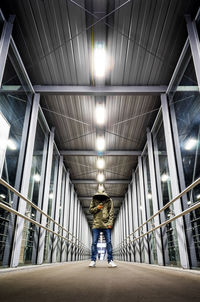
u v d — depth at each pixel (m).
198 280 2.10
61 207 9.45
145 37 4.45
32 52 4.74
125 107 6.55
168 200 5.74
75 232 12.60
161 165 6.38
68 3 3.88
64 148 8.84
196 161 4.21
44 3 3.86
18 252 3.94
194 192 4.29
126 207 13.27
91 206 4.07
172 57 4.85
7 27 3.95
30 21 4.15
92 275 2.54
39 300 1.15
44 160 6.75
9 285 1.69
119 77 5.43
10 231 3.90
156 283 1.86
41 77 5.42
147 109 6.62
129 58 4.93
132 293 1.37
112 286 1.67
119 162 9.98
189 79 4.39
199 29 3.96
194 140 4.28
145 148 8.30
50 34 4.38
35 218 5.79
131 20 4.16
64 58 4.93
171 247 5.07
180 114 4.91
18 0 3.84
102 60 4.73
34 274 2.65
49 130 7.18
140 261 8.52
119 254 16.42
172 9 3.97
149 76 5.39
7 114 4.18
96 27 4.25
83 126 7.44
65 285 1.71
